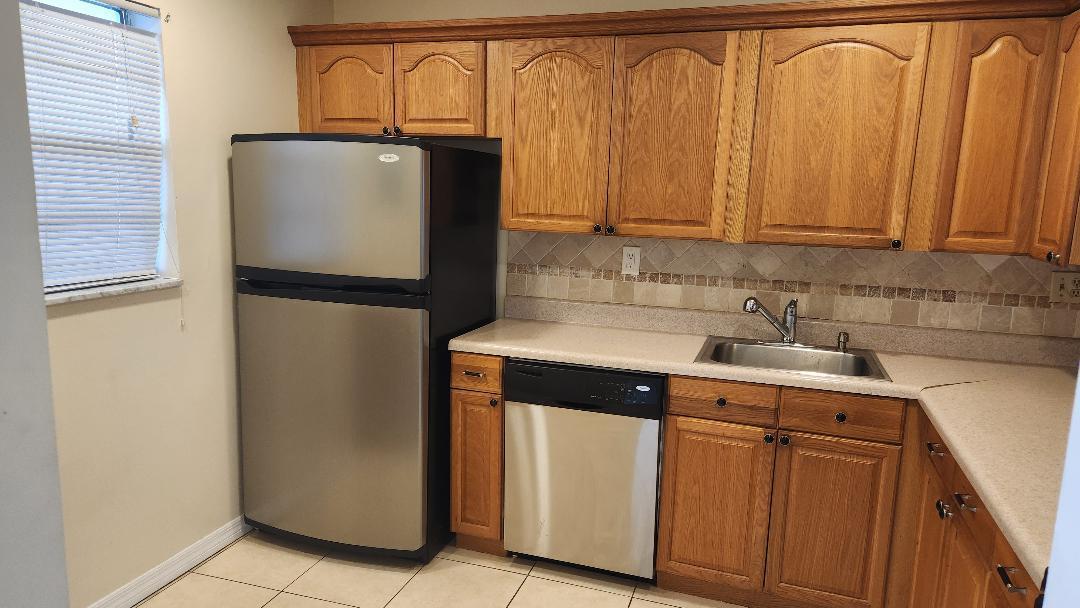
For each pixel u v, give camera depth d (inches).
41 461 20.1
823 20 89.7
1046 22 82.0
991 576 53.9
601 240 115.4
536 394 97.7
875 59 89.0
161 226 95.0
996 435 65.7
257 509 108.9
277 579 99.3
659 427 93.0
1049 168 82.0
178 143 94.7
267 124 110.7
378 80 111.4
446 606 93.4
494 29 103.4
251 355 104.7
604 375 94.3
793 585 91.6
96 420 85.5
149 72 90.3
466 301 109.6
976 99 86.2
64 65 79.5
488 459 102.9
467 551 108.2
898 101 89.0
